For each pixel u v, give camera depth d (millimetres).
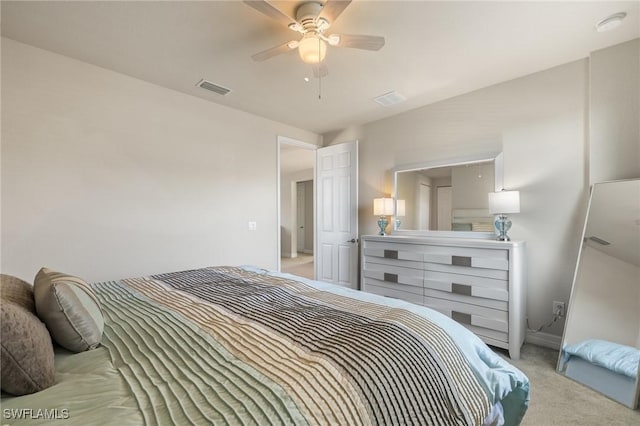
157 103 2781
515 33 1967
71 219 2311
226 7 1735
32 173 2143
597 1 1662
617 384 1763
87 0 1674
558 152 2418
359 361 848
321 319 1172
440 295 2682
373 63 2355
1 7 1720
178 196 2926
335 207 3979
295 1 1640
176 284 1771
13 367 686
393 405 777
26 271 2111
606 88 2158
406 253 2934
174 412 637
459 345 1134
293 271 5770
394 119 3588
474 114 2893
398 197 3520
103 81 2469
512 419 1194
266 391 709
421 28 1912
